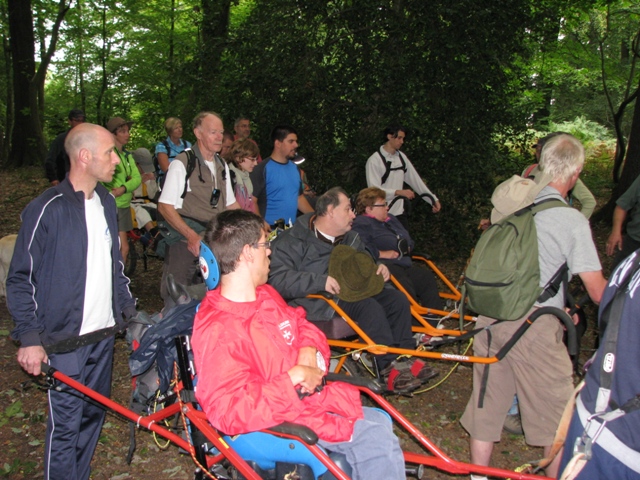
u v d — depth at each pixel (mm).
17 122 17766
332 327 4234
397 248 5301
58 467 3184
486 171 8453
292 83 8719
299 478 2621
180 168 4898
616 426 2041
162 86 17734
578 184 5461
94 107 21203
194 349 2543
